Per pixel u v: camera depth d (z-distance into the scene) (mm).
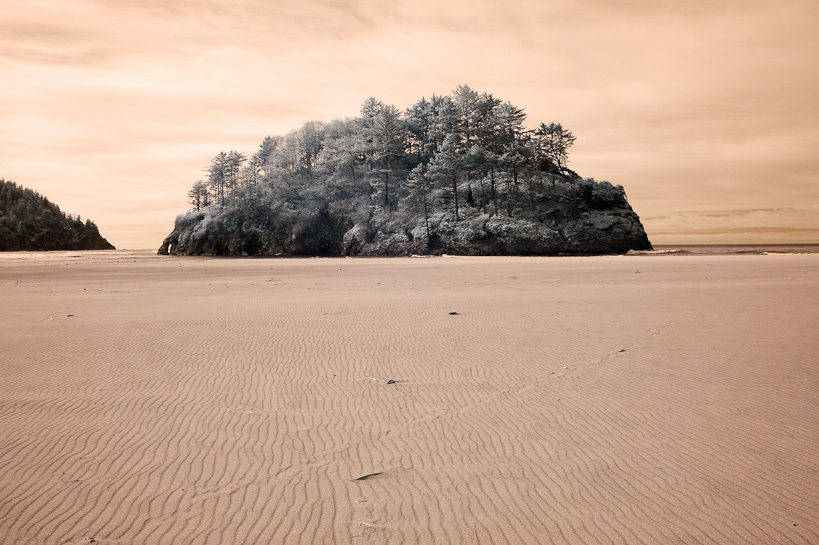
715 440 7168
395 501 5590
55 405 8930
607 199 125875
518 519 5199
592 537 4859
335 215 136375
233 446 7148
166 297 28328
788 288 29250
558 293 28516
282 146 162250
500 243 114562
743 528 4980
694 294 26781
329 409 8781
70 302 25859
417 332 16141
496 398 9320
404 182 136750
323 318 19359
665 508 5379
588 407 8711
